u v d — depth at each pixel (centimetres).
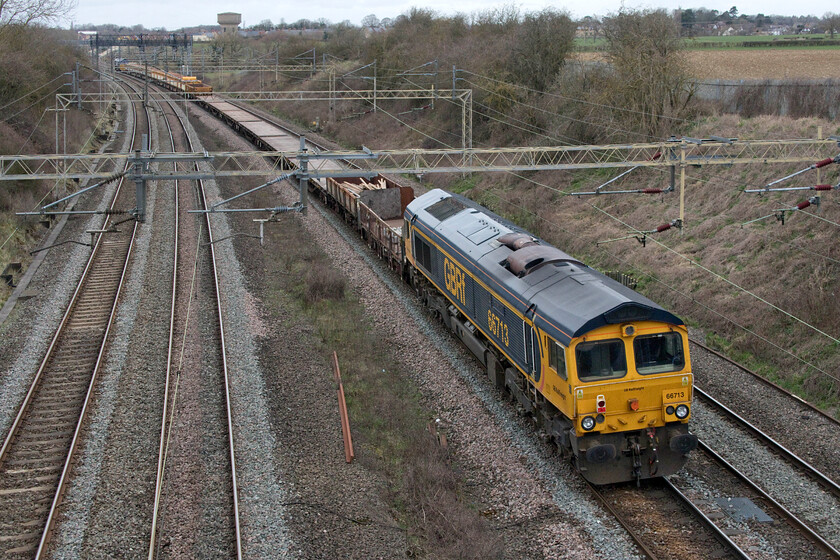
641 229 3089
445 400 1839
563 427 1452
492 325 1783
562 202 3750
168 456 1507
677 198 3173
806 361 1944
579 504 1380
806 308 2084
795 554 1210
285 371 1947
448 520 1327
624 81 4019
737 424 1669
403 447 1619
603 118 4066
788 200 2647
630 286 2562
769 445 1572
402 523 1341
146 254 2927
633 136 3884
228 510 1327
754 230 2616
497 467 1532
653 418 1404
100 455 1509
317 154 2219
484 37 6725
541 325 1479
